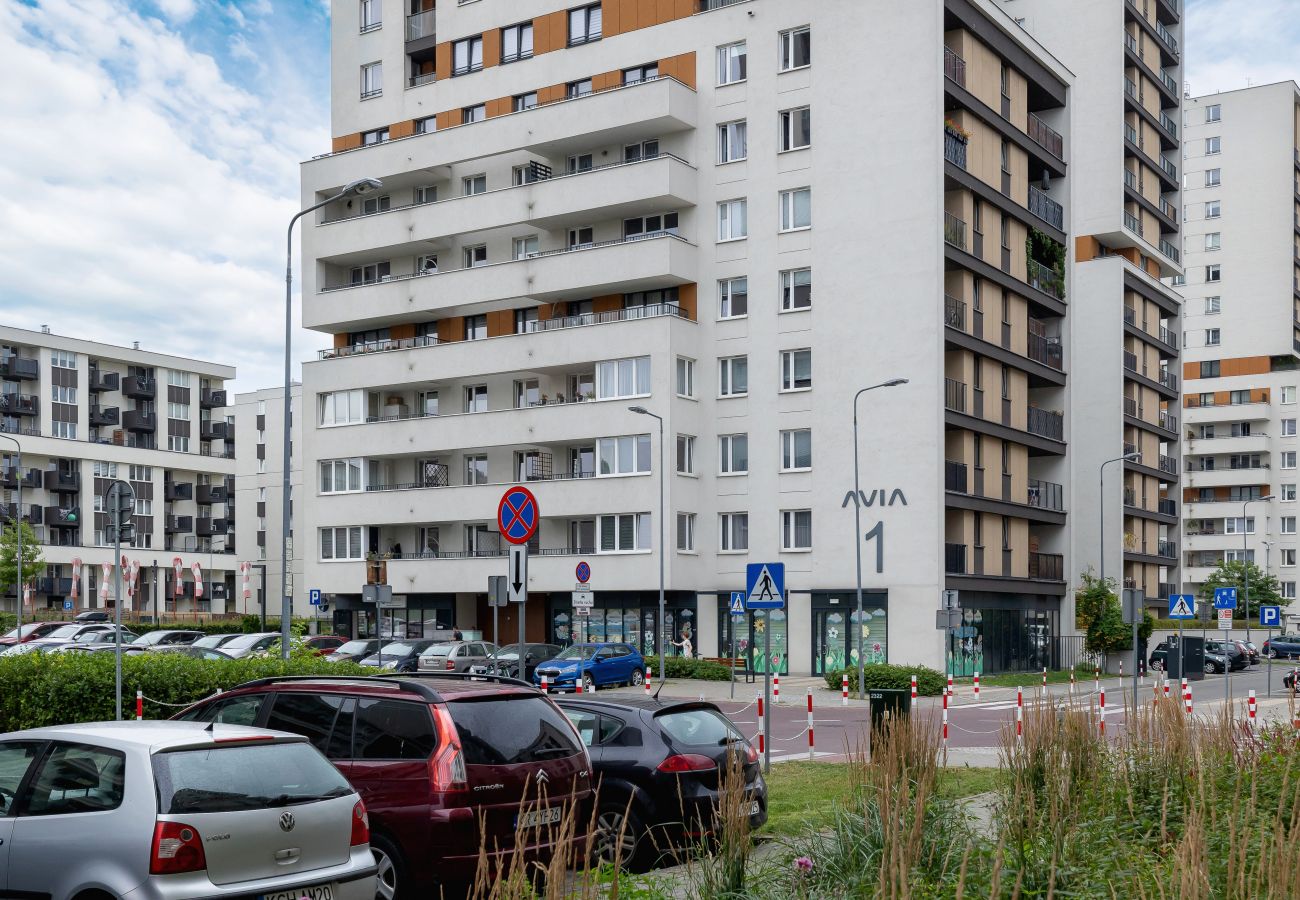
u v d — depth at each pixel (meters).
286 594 25.41
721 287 48.16
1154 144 70.62
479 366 51.31
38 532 91.62
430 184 55.56
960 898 6.14
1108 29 64.94
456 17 55.72
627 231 50.47
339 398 55.47
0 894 8.28
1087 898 7.46
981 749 23.22
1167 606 69.94
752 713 32.59
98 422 98.25
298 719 10.69
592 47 51.78
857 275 45.31
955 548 44.97
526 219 50.78
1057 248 53.72
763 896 8.00
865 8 45.66
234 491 103.44
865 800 9.34
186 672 18.70
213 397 107.25
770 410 46.75
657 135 49.84
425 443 52.59
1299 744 12.14
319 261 56.72
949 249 44.91
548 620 51.00
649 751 12.23
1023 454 50.75
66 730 8.73
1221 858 7.81
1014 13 67.19
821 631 45.19
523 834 6.38
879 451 44.50
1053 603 52.91
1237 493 105.75
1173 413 72.56
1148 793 11.09
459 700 10.36
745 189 47.81
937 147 44.16
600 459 48.03
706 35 49.03
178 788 8.08
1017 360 49.75
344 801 8.83
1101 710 13.16
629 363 47.62
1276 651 80.38
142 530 98.00
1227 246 105.56
